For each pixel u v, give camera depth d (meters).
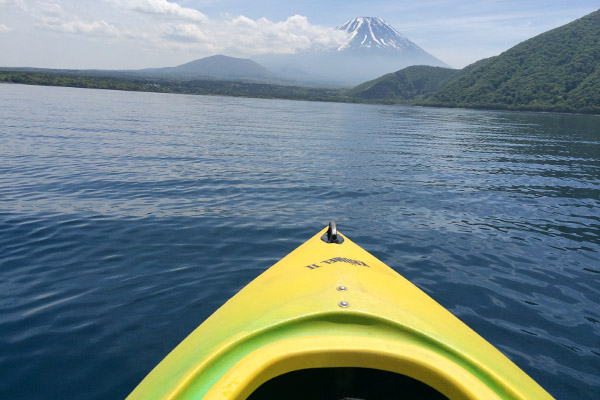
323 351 1.65
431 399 1.97
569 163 15.78
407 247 6.28
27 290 4.56
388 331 1.85
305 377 2.04
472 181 11.62
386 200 9.16
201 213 7.61
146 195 8.77
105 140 16.84
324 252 3.35
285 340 1.72
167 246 5.95
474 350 1.99
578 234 7.18
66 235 6.26
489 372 1.76
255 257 5.66
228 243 6.15
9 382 3.09
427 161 15.30
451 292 4.86
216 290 4.65
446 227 7.34
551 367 3.51
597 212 8.68
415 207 8.65
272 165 13.08
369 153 16.92
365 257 3.38
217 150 15.73
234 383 1.51
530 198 9.75
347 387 2.04
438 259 5.85
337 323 1.87
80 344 3.58
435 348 1.83
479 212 8.41
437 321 2.18
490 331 4.05
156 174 10.90
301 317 1.85
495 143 22.70
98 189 9.12
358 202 8.90
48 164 11.65
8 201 7.93
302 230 6.88
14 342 3.58
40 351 3.46
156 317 4.05
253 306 2.35
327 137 22.81
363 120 41.66
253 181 10.55
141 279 4.88
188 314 4.12
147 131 20.83
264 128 26.31
